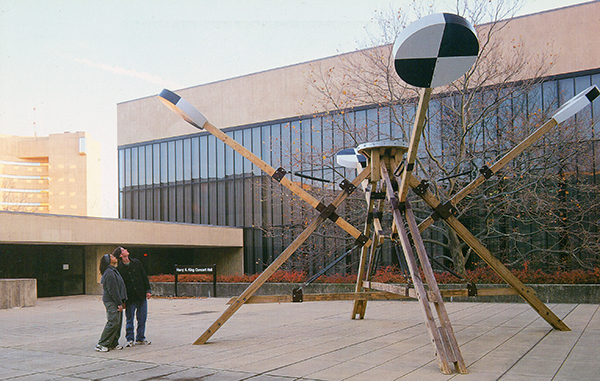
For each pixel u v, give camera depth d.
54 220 19.17
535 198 15.64
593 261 17.64
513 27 20.38
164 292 21.69
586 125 17.38
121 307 7.89
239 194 29.58
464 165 17.70
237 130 29.67
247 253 29.11
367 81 19.30
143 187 33.50
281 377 5.69
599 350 6.73
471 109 16.95
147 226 23.25
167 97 8.10
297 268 25.09
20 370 6.47
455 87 17.09
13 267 21.05
